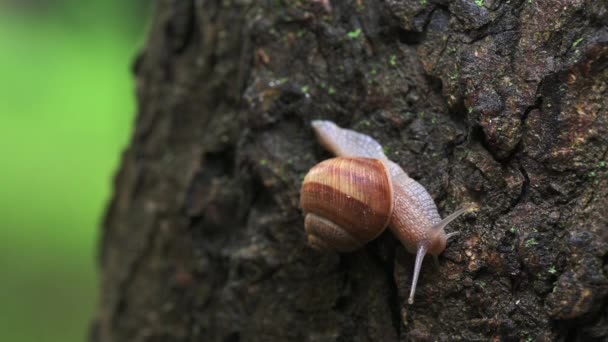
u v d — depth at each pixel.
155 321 0.47
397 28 0.38
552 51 0.35
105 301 0.52
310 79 0.40
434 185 0.37
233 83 0.43
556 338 0.34
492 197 0.35
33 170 1.19
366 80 0.39
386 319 0.38
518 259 0.35
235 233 0.43
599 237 0.33
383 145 0.38
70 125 1.31
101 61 1.49
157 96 0.48
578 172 0.34
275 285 0.40
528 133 0.35
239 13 0.42
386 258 0.38
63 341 0.86
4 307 0.90
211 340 0.44
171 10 0.47
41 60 1.47
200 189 0.44
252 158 0.41
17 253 0.99
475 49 0.36
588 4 0.35
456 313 0.35
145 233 0.48
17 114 1.33
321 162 0.38
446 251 0.36
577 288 0.33
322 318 0.39
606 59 0.34
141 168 0.49
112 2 1.53
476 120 0.36
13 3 1.61
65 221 1.09
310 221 0.37
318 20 0.40
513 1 0.36
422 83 0.38
